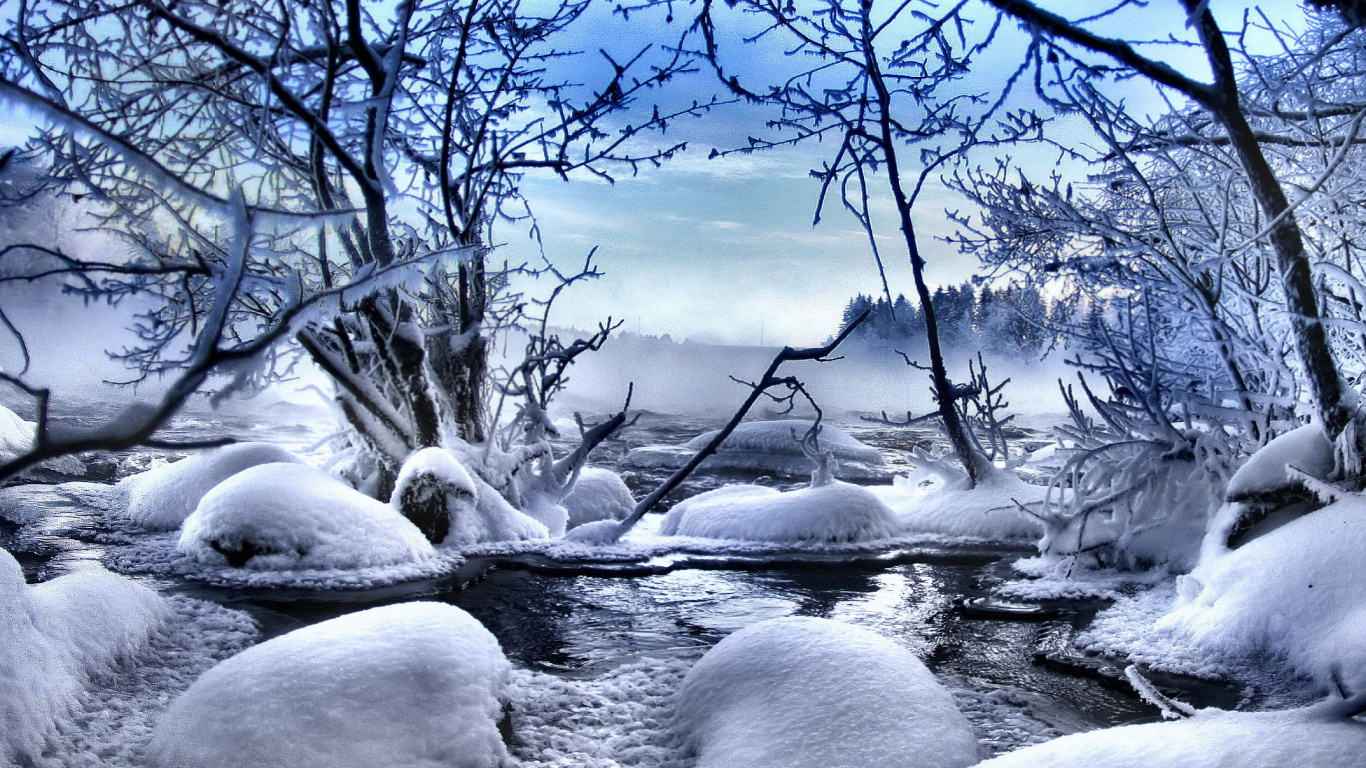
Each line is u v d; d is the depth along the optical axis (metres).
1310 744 3.26
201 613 6.67
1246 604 6.15
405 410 11.36
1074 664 6.27
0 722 4.20
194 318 4.05
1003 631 7.22
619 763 4.67
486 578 8.96
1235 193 8.67
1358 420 6.61
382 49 7.89
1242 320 8.59
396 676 4.44
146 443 2.12
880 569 9.50
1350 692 5.11
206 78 8.41
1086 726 5.22
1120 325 10.42
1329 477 6.78
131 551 9.15
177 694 5.21
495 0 10.21
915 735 4.33
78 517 10.85
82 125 2.33
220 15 8.03
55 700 4.63
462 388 12.05
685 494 15.40
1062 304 11.25
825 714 4.46
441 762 4.20
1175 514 8.70
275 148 8.90
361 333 11.46
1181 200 9.85
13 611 4.79
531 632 7.18
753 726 4.54
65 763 4.26
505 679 5.06
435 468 10.12
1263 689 5.57
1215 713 3.85
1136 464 8.96
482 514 10.59
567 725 5.10
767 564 9.62
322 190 8.61
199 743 4.06
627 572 9.21
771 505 10.92
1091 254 9.87
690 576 9.17
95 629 5.43
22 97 2.24
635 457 20.08
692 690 5.12
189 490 10.67
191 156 8.20
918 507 11.48
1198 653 6.18
